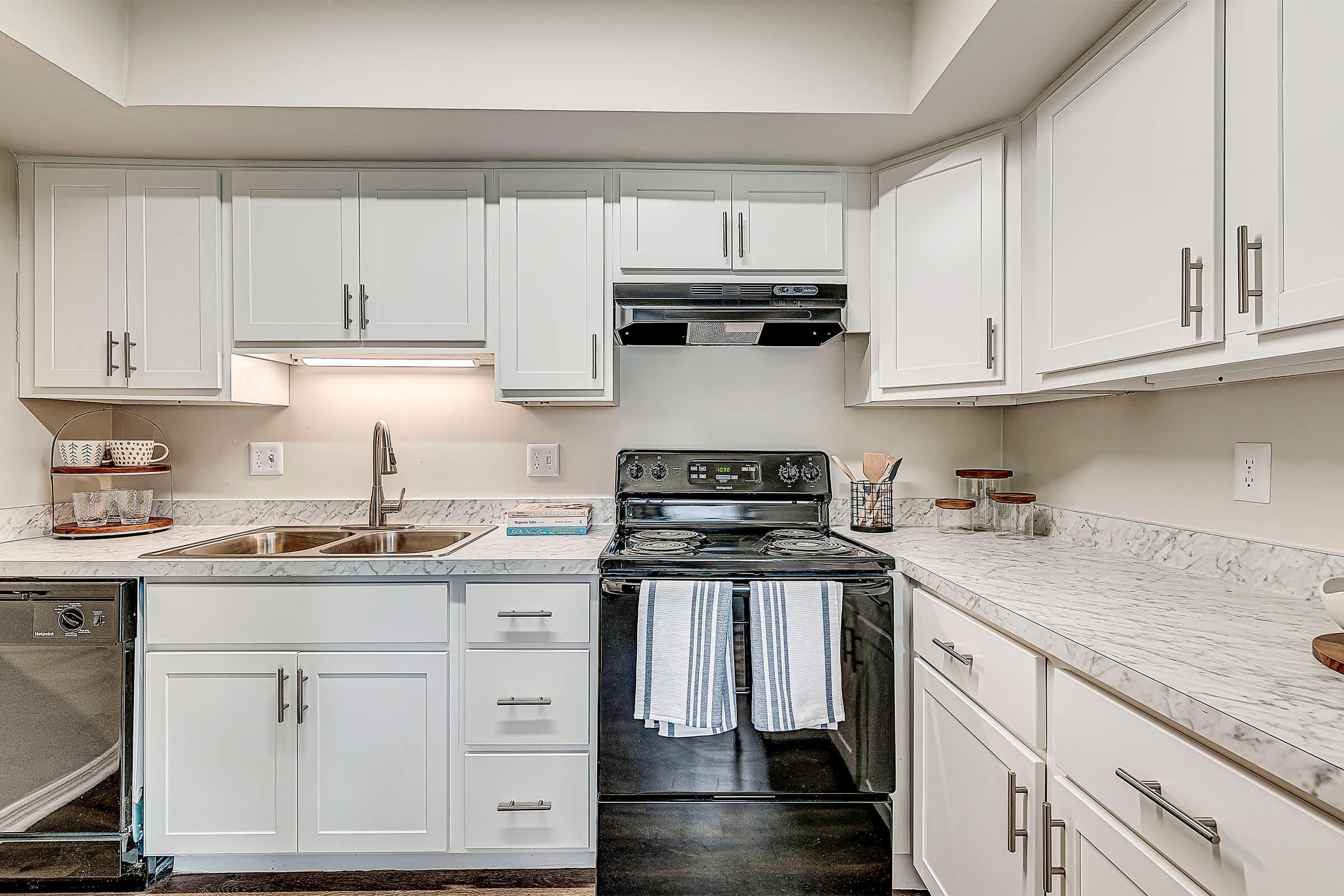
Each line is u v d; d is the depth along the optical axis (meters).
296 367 2.14
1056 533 1.84
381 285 1.83
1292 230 0.85
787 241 1.88
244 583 1.55
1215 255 0.97
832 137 1.72
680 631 1.45
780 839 1.49
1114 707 0.85
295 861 1.61
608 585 1.48
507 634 1.56
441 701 1.56
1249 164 0.91
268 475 2.13
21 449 1.82
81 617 1.50
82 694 1.52
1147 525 1.49
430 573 1.55
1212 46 0.97
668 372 2.16
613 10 1.60
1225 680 0.76
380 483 2.05
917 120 1.63
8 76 1.42
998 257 1.61
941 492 2.17
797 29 1.61
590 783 1.56
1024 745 1.04
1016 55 1.34
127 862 1.53
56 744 1.52
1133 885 0.80
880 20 1.61
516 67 1.59
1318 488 1.10
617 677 1.48
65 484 1.95
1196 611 1.06
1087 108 1.30
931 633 1.41
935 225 1.74
